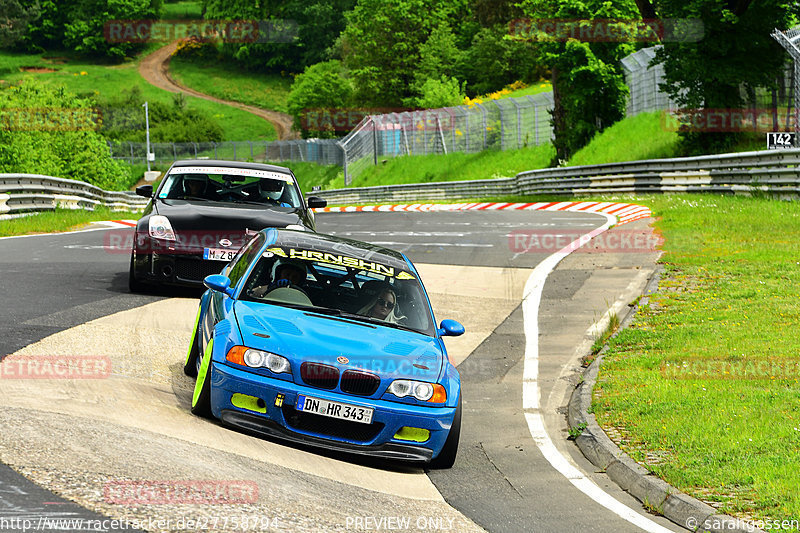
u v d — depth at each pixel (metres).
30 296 28.34
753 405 20.73
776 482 15.70
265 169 33.44
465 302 35.22
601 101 128.75
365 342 17.45
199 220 29.75
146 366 20.98
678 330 28.55
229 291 18.91
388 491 15.59
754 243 43.34
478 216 74.25
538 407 23.31
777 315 29.58
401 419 16.73
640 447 18.59
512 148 164.25
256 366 16.44
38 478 12.02
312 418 16.53
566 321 32.34
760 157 63.12
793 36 76.69
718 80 91.44
